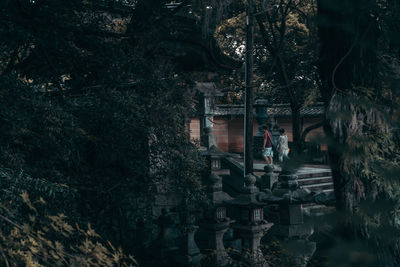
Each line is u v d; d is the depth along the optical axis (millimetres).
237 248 7285
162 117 6285
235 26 17172
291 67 12750
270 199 4527
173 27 7203
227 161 11789
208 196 6562
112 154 6828
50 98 5785
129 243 7203
